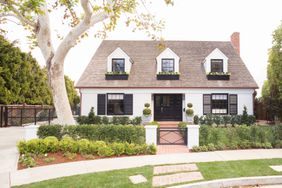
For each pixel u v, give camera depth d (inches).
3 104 779.4
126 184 238.7
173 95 826.8
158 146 445.1
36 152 365.7
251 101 784.9
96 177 262.4
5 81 784.9
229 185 246.7
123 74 796.6
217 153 386.9
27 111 895.1
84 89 786.2
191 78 805.9
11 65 814.5
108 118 753.6
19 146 372.8
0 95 758.5
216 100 789.2
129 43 930.1
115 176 265.6
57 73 461.7
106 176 266.2
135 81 794.8
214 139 428.5
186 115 765.3
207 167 298.7
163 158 355.3
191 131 428.5
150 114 756.6
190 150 412.5
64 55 457.1
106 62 850.1
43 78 1091.3
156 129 437.1
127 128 421.4
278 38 541.6
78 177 263.6
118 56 812.0
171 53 818.2
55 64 459.8
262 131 439.8
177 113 822.5
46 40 470.9
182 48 917.2
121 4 451.5
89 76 806.5
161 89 786.2
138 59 868.6
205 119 739.4
